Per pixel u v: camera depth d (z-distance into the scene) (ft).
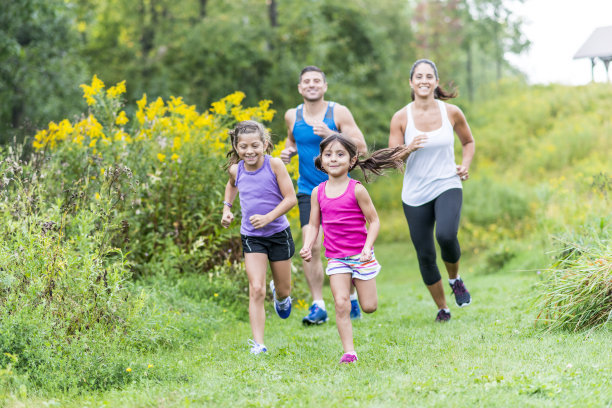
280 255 17.02
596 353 13.16
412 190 19.62
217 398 11.64
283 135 70.03
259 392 11.94
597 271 15.98
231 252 25.11
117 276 16.28
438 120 19.56
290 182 16.42
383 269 51.90
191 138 24.90
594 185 30.40
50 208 19.69
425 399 10.92
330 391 11.64
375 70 88.12
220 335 19.02
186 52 76.48
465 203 55.01
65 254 16.06
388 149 17.52
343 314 14.64
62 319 14.67
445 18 122.31
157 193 24.03
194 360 14.88
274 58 76.59
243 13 88.07
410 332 18.04
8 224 16.89
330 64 79.92
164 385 12.72
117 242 21.74
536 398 10.64
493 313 20.38
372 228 15.01
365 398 11.15
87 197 20.59
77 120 24.39
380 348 15.62
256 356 15.12
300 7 79.00
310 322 21.16
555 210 34.86
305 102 21.36
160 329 16.76
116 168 20.34
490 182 58.08
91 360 13.52
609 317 15.19
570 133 69.46
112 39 85.81
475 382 11.61
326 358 14.79
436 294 20.03
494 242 48.85
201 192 24.82
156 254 23.13
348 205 14.96
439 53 121.49
